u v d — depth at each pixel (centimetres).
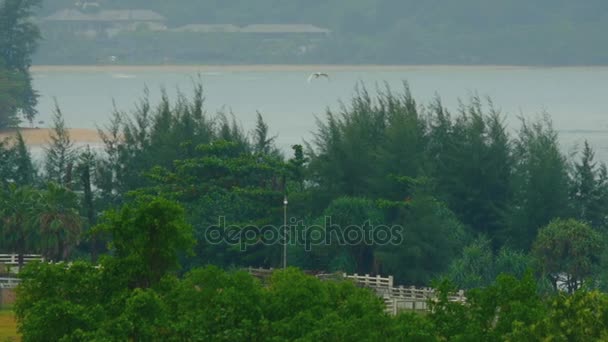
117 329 18062
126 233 19638
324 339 18200
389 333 18600
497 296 19512
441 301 19550
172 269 19825
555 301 18800
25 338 18588
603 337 18175
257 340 18662
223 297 18862
